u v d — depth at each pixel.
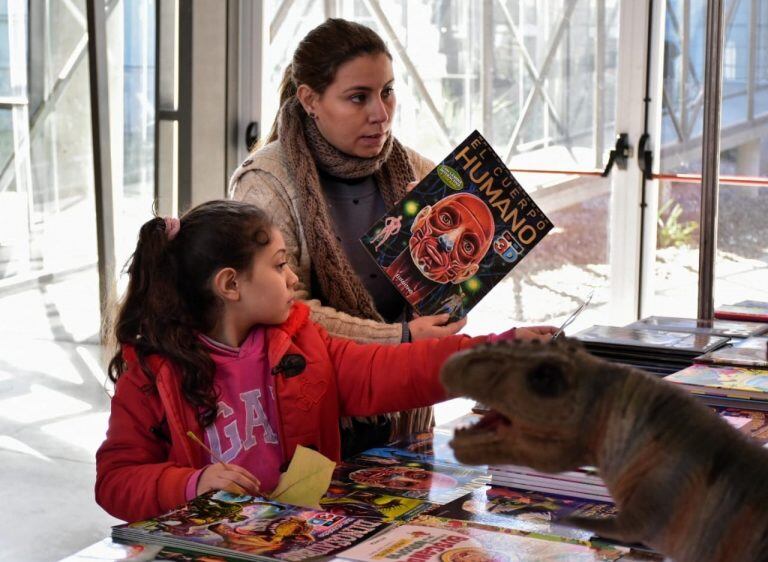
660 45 4.25
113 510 1.71
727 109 4.17
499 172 2.05
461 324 2.04
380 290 2.29
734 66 4.13
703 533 0.77
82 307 5.00
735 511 0.76
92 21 4.55
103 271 4.75
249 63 4.75
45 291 5.04
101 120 4.65
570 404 0.81
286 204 2.16
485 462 0.84
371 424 2.20
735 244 4.23
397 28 4.64
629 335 1.99
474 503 1.44
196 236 1.84
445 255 2.04
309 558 1.19
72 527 3.55
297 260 2.17
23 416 4.62
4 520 3.59
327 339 1.96
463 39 4.57
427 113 4.68
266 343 1.87
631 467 0.79
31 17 4.79
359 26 2.16
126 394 1.81
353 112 2.12
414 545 1.23
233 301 1.84
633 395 0.80
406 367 1.87
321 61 2.12
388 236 2.04
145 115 4.71
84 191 4.92
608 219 4.46
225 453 1.79
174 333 1.80
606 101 4.38
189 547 1.24
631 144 4.35
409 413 2.29
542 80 4.47
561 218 4.54
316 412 1.85
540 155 4.53
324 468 1.50
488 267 2.03
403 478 1.60
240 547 1.23
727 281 4.27
